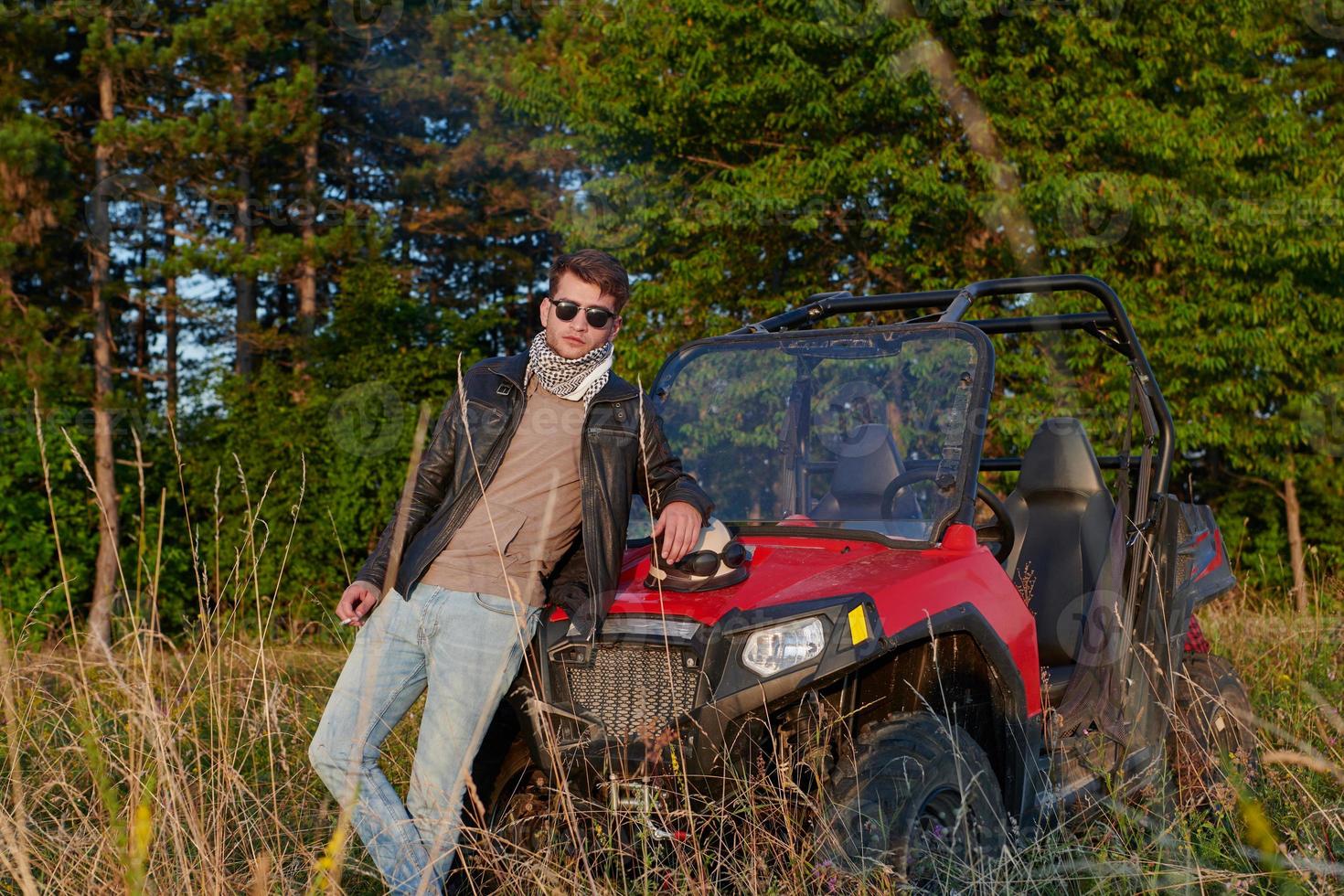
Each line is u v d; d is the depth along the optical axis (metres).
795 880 2.67
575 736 2.91
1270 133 12.41
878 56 11.76
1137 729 3.63
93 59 15.83
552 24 19.67
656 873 2.79
